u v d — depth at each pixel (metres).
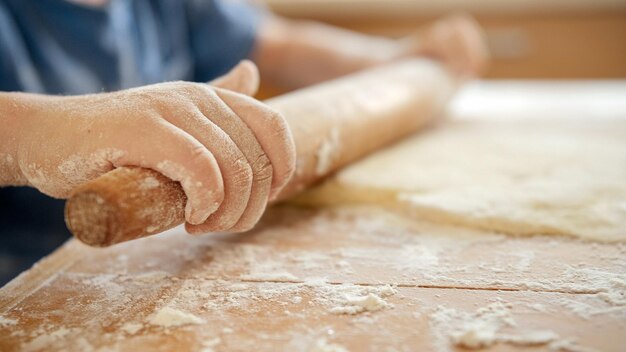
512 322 0.39
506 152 0.68
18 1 0.76
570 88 1.41
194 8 0.97
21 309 0.42
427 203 0.53
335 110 0.58
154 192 0.37
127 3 0.88
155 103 0.39
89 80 0.80
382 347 0.37
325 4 1.30
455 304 0.41
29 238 0.76
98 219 0.35
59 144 0.39
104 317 0.41
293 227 0.54
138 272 0.47
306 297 0.42
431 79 0.80
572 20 1.18
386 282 0.44
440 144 0.73
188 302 0.42
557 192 0.55
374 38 1.30
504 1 1.20
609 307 0.40
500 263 0.46
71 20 0.79
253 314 0.41
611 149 0.68
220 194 0.38
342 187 0.58
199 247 0.50
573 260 0.46
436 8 1.25
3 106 0.42
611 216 0.51
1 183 0.44
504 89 1.48
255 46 1.01
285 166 0.41
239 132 0.40
